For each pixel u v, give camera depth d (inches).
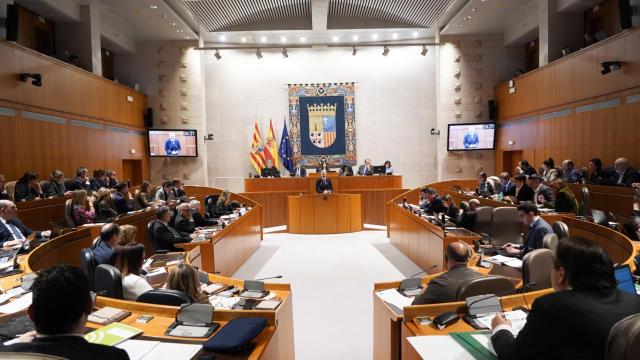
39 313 55.7
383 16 538.3
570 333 58.9
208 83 578.2
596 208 307.7
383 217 483.2
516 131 515.8
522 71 528.7
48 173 365.1
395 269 278.7
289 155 572.1
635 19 321.4
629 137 332.5
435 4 487.5
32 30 416.8
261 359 81.7
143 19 487.2
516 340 64.9
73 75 402.9
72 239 214.7
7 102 319.3
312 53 581.3
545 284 115.0
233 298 120.6
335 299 219.1
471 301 95.5
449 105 571.5
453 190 465.4
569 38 447.5
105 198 273.0
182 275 114.6
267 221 478.3
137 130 537.0
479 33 565.9
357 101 581.6
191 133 556.4
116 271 112.0
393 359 106.7
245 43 581.3
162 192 386.9
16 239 212.5
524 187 301.7
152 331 90.6
